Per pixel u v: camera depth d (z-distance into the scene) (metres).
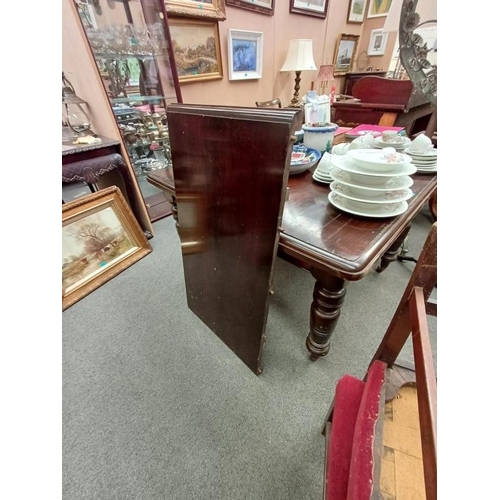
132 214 1.78
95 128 1.74
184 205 0.96
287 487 0.81
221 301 1.07
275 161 0.58
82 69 1.51
